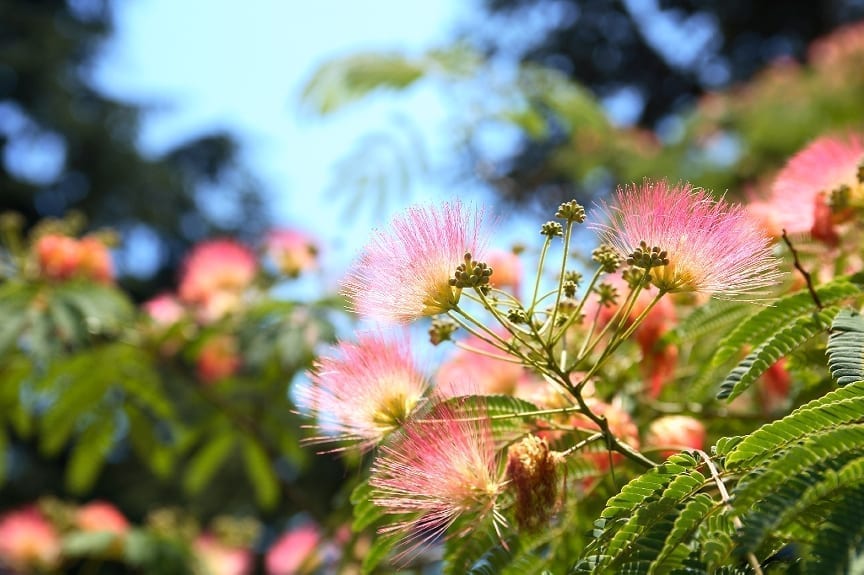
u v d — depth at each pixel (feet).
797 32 63.62
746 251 7.12
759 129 34.58
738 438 6.36
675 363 9.94
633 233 7.12
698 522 5.94
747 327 8.24
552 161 42.34
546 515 6.81
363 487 7.74
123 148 82.07
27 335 16.60
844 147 9.40
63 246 17.44
